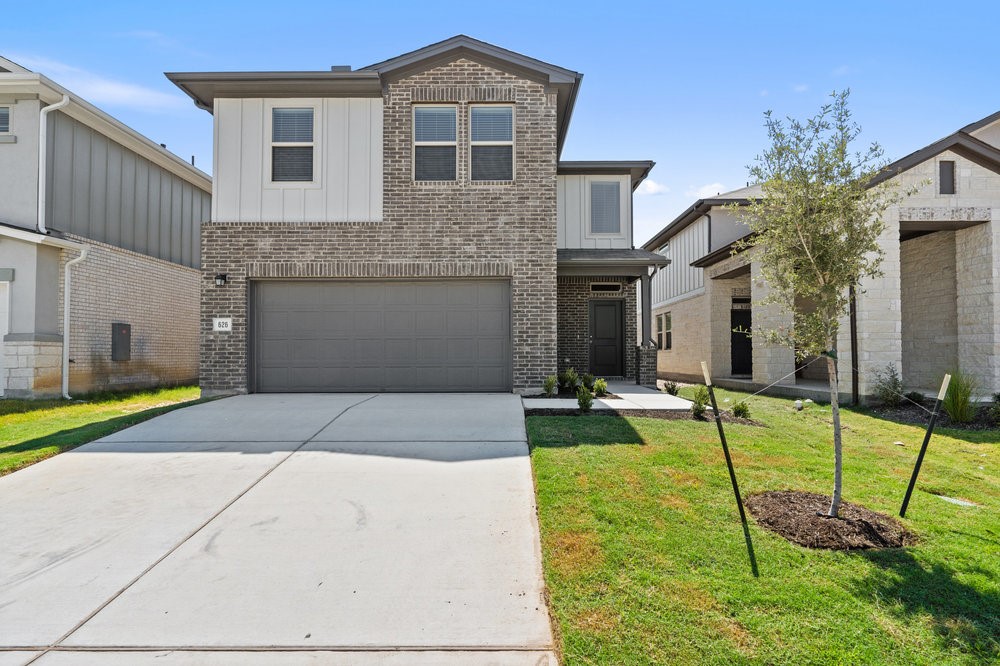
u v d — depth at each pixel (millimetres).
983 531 4051
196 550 3812
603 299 14273
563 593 3209
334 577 3475
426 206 9945
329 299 9977
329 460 5680
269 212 9938
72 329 11719
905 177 10234
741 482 4930
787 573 3422
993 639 2844
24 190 11109
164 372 14984
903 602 3143
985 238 10289
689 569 3463
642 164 13203
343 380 9945
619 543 3752
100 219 12742
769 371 12742
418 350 9984
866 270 4414
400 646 2844
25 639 2873
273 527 4156
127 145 13539
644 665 2650
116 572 3531
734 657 2701
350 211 9938
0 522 4238
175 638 2891
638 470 5117
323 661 2730
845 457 6094
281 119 10031
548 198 10000
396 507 4504
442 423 7141
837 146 4195
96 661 2717
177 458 5754
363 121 10000
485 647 2844
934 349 11539
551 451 5676
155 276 14633
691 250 18047
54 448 5922
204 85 9812
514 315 9859
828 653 2732
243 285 9789
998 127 12766
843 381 10398
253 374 9891
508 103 10125
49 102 11406
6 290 10891
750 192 17188
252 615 3090
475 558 3713
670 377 20016
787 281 4453
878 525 4078
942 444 7078
